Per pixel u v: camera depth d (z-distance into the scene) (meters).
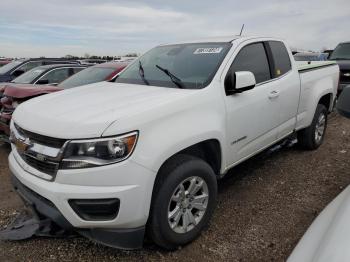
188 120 3.00
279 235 3.29
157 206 2.78
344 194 2.09
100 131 2.50
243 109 3.65
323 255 1.45
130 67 4.43
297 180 4.57
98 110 2.79
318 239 1.66
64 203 2.54
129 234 2.65
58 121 2.68
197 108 3.12
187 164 2.94
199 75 3.55
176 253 3.04
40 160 2.68
